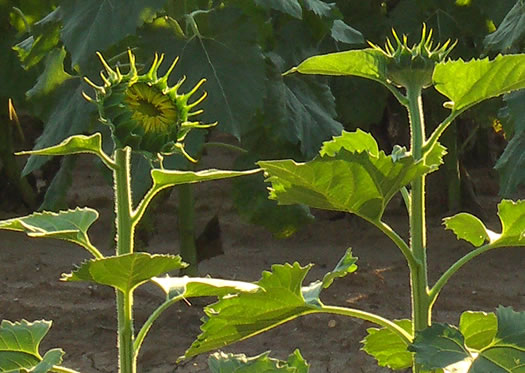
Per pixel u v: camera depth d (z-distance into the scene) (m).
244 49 4.57
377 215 2.02
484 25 6.71
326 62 2.10
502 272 6.35
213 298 5.61
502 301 5.76
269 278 2.01
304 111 5.23
